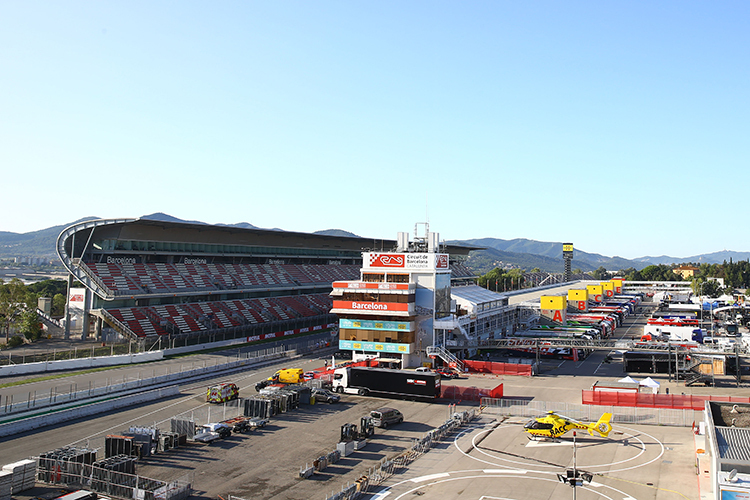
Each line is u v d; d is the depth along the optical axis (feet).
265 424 186.80
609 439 173.47
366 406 215.51
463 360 301.63
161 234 397.19
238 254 465.88
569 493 130.41
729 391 244.01
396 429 184.03
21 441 162.61
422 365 303.89
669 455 157.58
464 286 419.95
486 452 161.07
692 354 274.36
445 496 128.57
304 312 455.63
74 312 365.61
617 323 530.27
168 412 199.31
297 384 237.66
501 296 436.35
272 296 463.01
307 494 128.47
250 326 381.19
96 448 156.97
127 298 351.46
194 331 354.33
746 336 319.06
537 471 145.38
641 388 242.58
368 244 600.80
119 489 126.21
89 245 369.09
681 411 198.90
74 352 294.46
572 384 259.19
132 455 149.89
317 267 546.26
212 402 213.87
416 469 146.92
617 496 128.98
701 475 139.13
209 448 161.27
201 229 413.39
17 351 301.22
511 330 441.68
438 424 189.47
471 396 225.97
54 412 188.85
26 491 127.75
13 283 373.40
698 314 579.07
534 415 202.18
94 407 196.34
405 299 302.04
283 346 356.59
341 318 317.63
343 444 155.53
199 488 130.82
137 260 397.19
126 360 288.71
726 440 128.98
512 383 262.47
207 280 414.21
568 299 570.87
